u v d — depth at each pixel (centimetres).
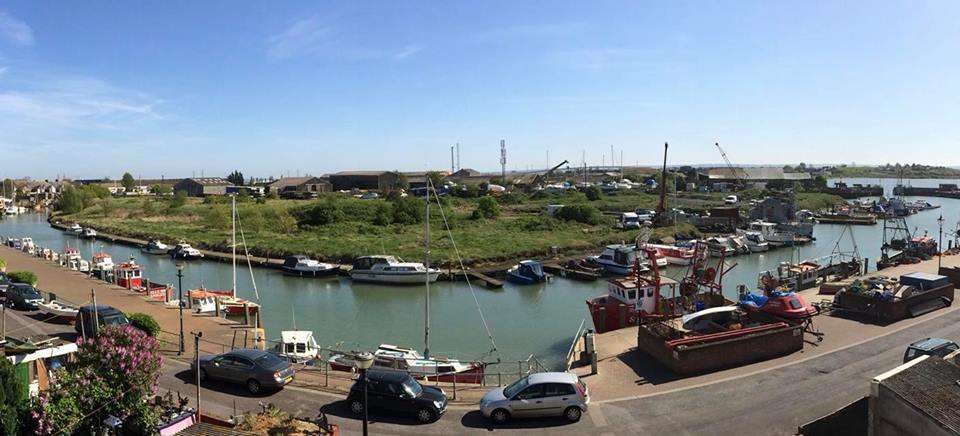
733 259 7156
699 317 3002
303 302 5175
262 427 1814
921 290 3494
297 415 2095
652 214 9838
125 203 14462
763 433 1942
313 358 3045
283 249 7412
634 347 2914
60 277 5275
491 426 2034
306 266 6334
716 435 1934
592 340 2738
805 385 2320
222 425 1903
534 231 8931
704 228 9231
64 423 1593
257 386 2312
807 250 7744
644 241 4484
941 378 1692
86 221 11581
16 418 1544
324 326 4334
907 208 12156
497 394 2122
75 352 1861
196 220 11219
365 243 7831
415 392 2108
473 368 2895
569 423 2044
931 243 5906
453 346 3788
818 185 16788
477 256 6819
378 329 4234
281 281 6144
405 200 10569
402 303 5106
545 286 5797
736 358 2577
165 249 8025
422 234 8688
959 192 17350
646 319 3238
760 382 2366
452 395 2358
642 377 2475
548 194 14525
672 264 6738
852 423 1867
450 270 6138
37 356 1905
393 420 2081
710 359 2525
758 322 3008
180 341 2927
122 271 5388
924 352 2283
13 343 1961
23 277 4425
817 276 4841
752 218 9712
